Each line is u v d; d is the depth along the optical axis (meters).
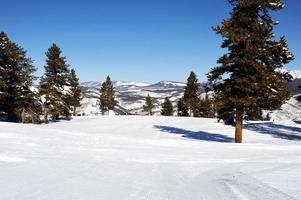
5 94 47.19
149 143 21.98
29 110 50.94
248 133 39.97
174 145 21.44
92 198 7.50
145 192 8.22
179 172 11.65
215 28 26.55
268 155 17.16
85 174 10.45
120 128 46.41
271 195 7.58
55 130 26.77
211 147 20.89
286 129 44.31
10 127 26.56
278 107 26.20
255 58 26.83
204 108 86.62
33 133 23.45
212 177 10.67
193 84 84.62
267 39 26.75
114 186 8.85
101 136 24.61
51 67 54.03
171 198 7.60
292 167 12.35
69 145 18.39
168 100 102.69
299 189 8.16
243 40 25.97
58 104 53.50
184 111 93.06
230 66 26.97
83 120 60.03
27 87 49.97
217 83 27.84
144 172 11.34
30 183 8.84
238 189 8.41
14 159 12.64
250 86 25.44
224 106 26.95
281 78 26.39
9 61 48.75
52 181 9.20
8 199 7.23
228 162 14.23
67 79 55.06
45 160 12.80
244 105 26.34
